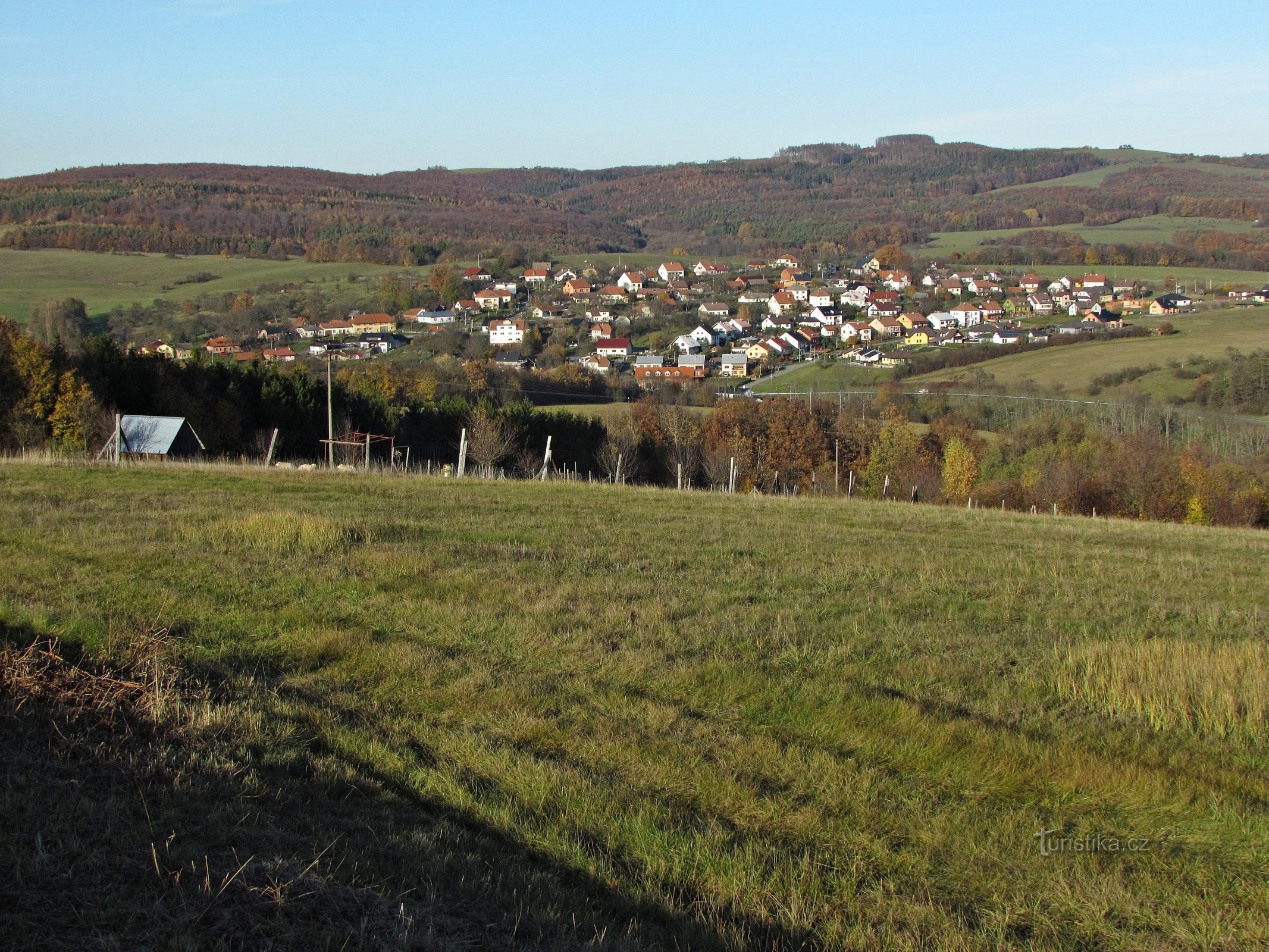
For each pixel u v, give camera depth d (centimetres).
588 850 589
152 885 465
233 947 424
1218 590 1448
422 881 516
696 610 1146
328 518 1526
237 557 1266
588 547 1527
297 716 750
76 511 1590
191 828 532
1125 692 886
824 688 880
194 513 1620
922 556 1622
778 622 1099
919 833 636
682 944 498
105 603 1001
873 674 942
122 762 606
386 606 1084
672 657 959
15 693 679
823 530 1916
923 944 516
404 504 1977
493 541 1539
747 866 575
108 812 535
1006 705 875
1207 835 655
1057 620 1188
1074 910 564
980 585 1379
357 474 2602
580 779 668
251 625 985
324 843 542
